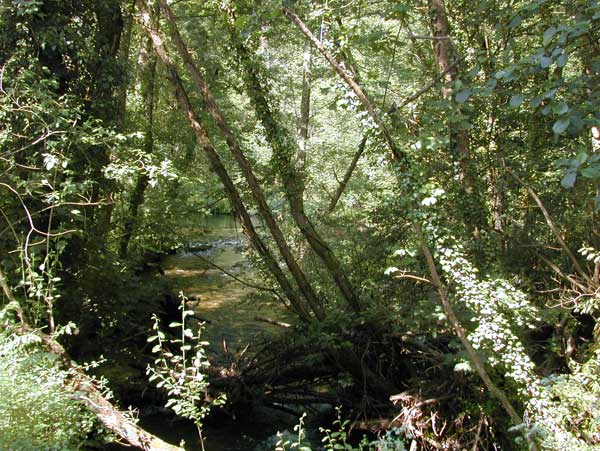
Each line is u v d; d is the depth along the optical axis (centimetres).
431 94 760
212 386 732
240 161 731
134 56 1202
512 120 725
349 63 655
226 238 1703
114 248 953
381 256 728
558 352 601
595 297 557
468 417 600
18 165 559
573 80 397
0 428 357
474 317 530
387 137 534
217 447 679
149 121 1075
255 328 1014
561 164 339
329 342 686
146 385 709
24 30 639
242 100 1162
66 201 626
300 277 739
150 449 451
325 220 941
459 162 654
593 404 442
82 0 700
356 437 692
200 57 1012
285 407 776
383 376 709
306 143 1191
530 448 439
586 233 664
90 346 728
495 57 608
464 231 622
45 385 407
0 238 597
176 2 1048
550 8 583
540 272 686
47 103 568
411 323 630
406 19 745
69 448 388
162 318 996
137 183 966
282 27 966
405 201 513
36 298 602
